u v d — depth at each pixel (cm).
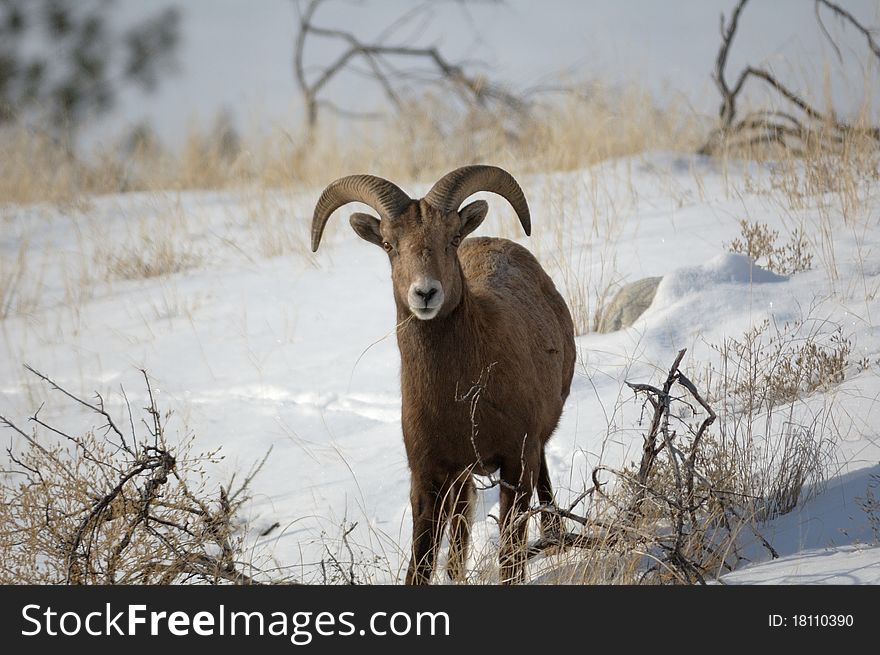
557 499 2533
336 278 4647
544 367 2450
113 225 6081
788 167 4659
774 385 2752
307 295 4481
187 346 4116
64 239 5969
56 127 7762
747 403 2750
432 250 2134
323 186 6066
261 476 2942
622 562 2017
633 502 2056
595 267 4019
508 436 2233
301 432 3212
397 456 2938
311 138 6350
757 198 4581
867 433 2452
